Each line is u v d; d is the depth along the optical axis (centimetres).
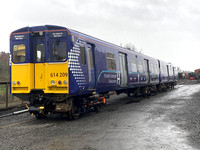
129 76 1299
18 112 934
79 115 876
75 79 729
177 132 573
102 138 515
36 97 745
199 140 500
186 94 1842
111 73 1052
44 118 818
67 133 565
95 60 902
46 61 732
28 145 466
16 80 759
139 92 1608
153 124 670
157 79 1975
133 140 500
